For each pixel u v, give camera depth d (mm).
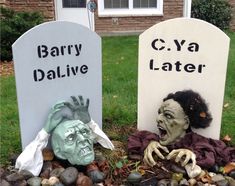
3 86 2199
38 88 1245
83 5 4531
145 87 1381
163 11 4703
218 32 1282
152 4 4691
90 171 1200
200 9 4766
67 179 1138
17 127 1578
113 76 2387
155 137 1336
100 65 1354
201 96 1347
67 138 1178
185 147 1277
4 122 1645
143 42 1333
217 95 1341
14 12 3256
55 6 4418
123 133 1510
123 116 1668
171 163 1232
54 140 1223
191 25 1291
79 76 1318
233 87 2096
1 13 3195
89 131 1221
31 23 3158
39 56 1219
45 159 1255
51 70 1253
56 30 1228
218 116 1358
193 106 1286
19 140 1447
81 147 1179
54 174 1184
